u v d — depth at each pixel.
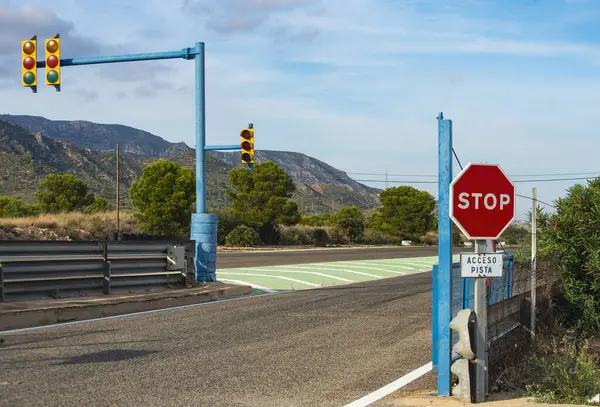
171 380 7.62
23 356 8.72
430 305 15.35
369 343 10.45
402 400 7.03
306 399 6.99
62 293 13.47
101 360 8.60
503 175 7.00
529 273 10.77
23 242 12.66
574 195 12.79
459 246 57.50
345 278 23.38
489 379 7.84
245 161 19.16
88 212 48.19
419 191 84.44
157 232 45.66
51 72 17.48
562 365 8.26
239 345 10.02
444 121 7.29
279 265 28.77
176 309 14.24
